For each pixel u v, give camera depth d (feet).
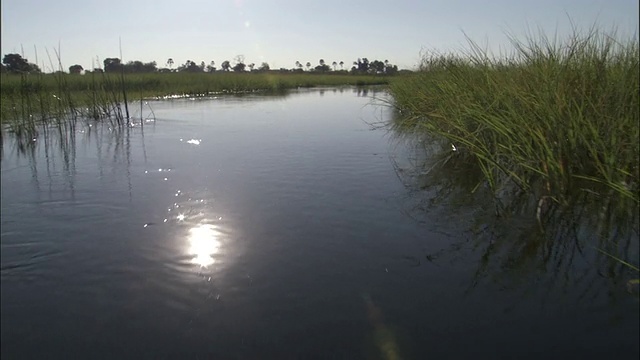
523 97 12.50
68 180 14.21
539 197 11.04
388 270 8.21
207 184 13.62
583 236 9.06
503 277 7.86
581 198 10.44
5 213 11.29
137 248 9.30
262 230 10.07
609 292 7.17
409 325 6.63
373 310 7.00
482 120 12.69
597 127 10.85
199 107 37.83
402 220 10.48
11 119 25.35
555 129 11.18
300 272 8.20
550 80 12.32
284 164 16.03
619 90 11.23
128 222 10.69
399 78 36.73
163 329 6.73
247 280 7.97
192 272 8.30
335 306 7.13
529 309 6.89
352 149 18.61
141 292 7.68
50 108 28.50
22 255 9.03
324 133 23.07
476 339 6.28
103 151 18.75
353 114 32.42
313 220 10.59
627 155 10.32
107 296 7.59
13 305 7.39
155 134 23.08
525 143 11.51
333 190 12.79
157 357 6.15
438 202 11.57
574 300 7.04
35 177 14.60
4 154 18.06
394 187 12.96
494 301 7.14
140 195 12.67
